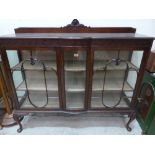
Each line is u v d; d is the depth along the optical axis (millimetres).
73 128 1524
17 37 1054
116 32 1435
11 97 1346
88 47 1089
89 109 1352
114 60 1259
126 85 1397
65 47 1089
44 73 1314
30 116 1676
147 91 1411
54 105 1385
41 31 1410
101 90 1354
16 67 1251
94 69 1227
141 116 1539
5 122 1563
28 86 1354
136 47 1094
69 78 1401
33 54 1298
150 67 1376
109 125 1565
